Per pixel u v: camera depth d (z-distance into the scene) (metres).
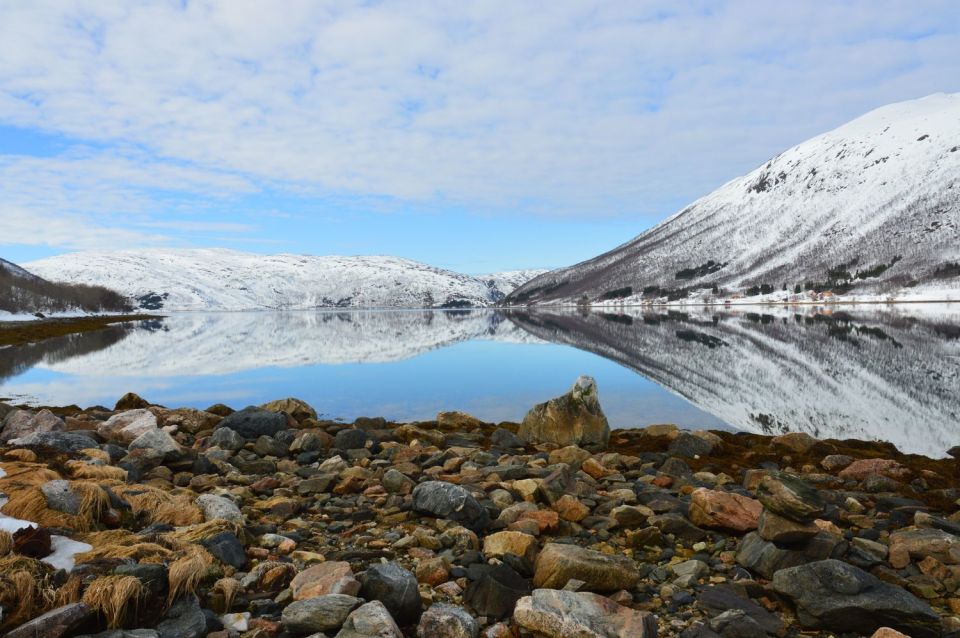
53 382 30.59
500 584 6.11
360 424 17.22
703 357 39.88
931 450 16.52
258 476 11.30
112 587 5.09
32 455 9.23
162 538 6.50
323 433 14.72
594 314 158.12
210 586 5.90
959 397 24.39
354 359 42.09
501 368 35.09
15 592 4.98
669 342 53.75
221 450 13.09
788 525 7.13
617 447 15.41
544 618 5.28
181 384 29.53
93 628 4.97
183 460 11.38
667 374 31.22
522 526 8.19
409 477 11.06
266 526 8.00
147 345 58.16
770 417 20.69
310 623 5.20
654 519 8.49
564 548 6.73
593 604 5.55
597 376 30.61
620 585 6.46
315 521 8.65
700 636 5.54
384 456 13.24
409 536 7.73
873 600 5.79
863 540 7.67
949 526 8.52
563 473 10.39
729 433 17.12
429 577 6.54
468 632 5.30
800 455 14.28
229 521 7.35
